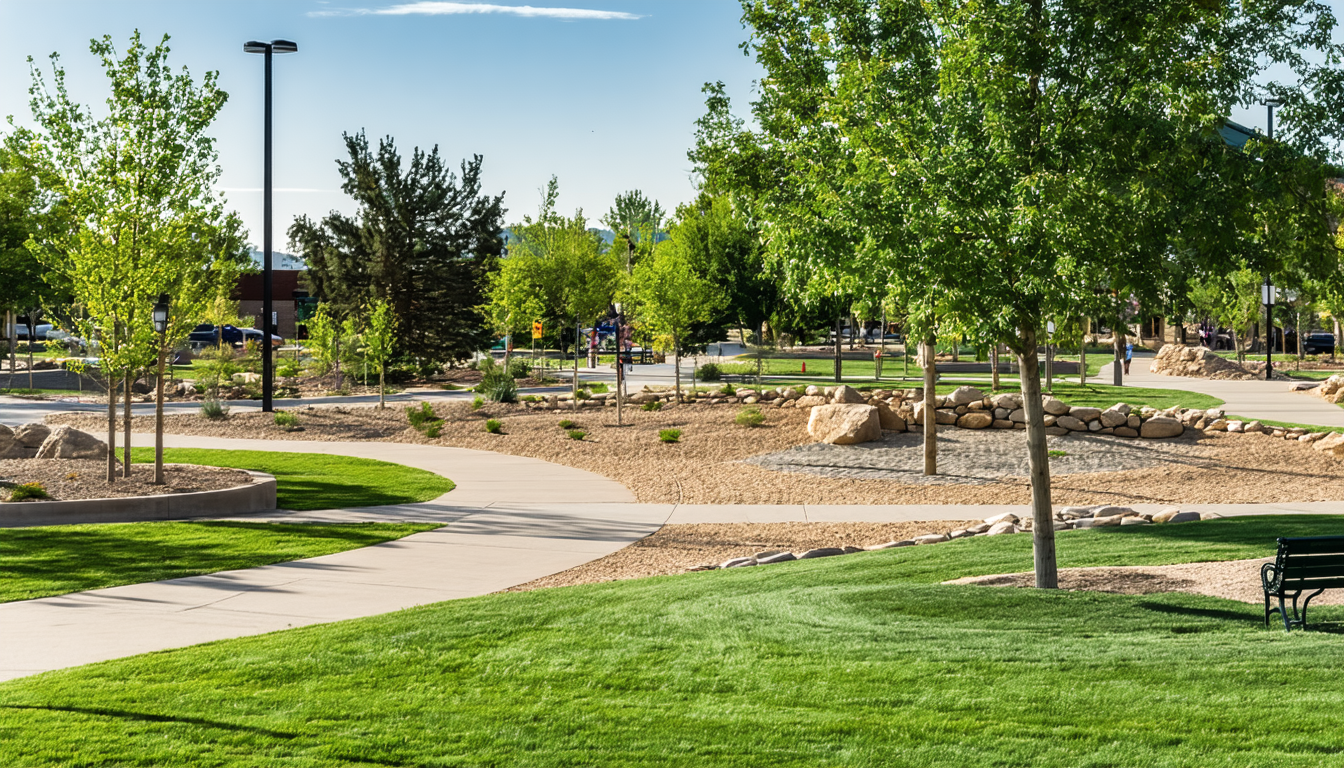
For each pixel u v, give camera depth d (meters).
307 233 45.12
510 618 8.54
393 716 6.06
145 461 19.36
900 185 8.62
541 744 5.57
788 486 17.91
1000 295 8.46
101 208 15.70
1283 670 6.40
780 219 10.04
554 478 18.67
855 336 80.56
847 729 5.66
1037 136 8.60
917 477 18.61
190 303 16.53
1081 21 8.48
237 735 5.71
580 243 61.91
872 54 10.00
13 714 6.11
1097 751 5.21
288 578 10.70
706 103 12.65
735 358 53.53
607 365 54.41
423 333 43.09
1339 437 19.47
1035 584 9.50
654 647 7.51
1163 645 7.11
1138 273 8.71
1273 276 9.32
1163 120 8.44
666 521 14.72
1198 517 13.88
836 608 8.52
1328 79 8.73
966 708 5.93
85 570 10.92
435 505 15.86
